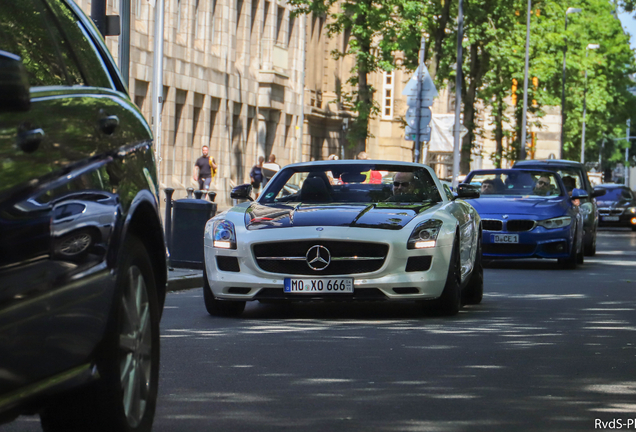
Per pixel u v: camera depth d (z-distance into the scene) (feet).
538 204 66.95
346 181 42.06
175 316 39.04
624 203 151.02
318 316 39.22
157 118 80.94
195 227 58.65
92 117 16.66
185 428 19.81
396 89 250.78
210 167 122.01
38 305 14.03
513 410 21.72
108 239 16.33
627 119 293.02
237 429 19.80
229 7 153.79
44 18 16.34
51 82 15.71
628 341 32.63
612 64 260.42
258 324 36.58
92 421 16.58
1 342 13.08
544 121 292.81
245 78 161.38
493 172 71.72
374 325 36.32
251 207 40.06
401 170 42.75
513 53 166.50
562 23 194.08
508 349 30.58
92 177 16.06
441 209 39.63
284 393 23.49
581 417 21.06
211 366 27.20
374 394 23.41
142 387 18.15
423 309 39.06
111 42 113.70
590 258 82.02
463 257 40.98
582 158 281.54
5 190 13.24
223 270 37.60
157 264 19.42
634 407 22.16
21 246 13.57
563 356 29.32
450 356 29.14
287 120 181.68
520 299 46.60
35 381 14.11
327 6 139.74
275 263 36.94
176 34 137.59
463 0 143.13
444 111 294.25
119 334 16.70
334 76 213.05
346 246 36.65
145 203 18.01
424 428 19.97
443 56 159.84
